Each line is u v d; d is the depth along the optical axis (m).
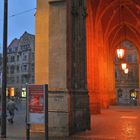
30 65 91.75
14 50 96.88
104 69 40.19
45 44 17.48
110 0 34.22
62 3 16.78
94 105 30.83
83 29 19.08
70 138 15.09
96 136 15.79
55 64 16.61
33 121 12.15
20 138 15.00
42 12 17.70
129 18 39.88
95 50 31.47
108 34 42.41
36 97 12.14
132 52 70.44
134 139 14.99
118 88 70.94
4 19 15.52
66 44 16.53
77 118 17.09
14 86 94.25
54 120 16.06
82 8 19.02
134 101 54.75
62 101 16.08
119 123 22.16
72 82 17.14
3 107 15.20
